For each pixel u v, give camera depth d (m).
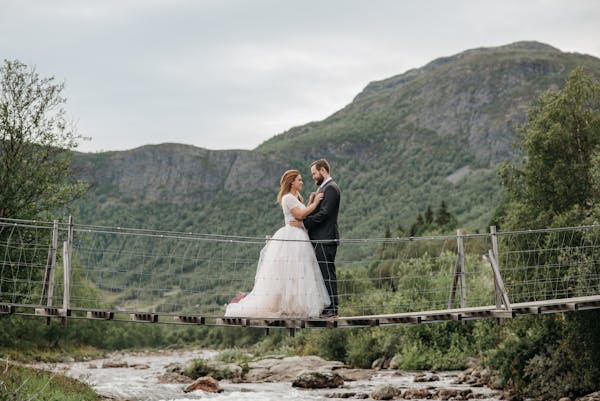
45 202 27.66
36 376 17.69
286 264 14.23
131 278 78.44
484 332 31.48
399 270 41.28
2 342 50.75
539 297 27.33
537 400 23.25
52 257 14.84
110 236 106.69
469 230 95.81
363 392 27.44
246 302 14.32
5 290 25.98
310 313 14.07
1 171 26.84
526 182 33.16
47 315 14.22
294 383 31.02
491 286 34.72
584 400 21.66
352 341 43.78
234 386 30.67
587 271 24.77
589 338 23.42
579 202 30.92
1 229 25.91
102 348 80.19
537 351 24.78
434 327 39.81
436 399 24.72
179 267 90.25
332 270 14.42
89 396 18.55
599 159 28.70
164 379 34.62
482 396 24.70
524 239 31.19
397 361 39.41
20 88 27.73
